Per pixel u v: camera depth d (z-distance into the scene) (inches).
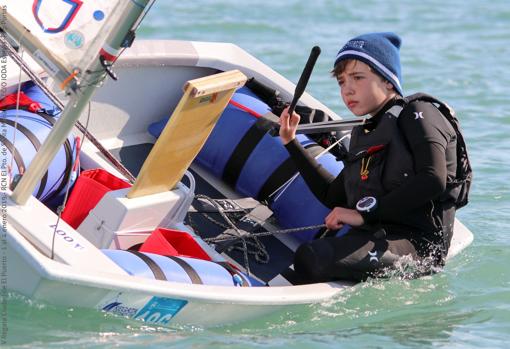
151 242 586.9
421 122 590.9
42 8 514.3
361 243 598.5
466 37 1405.0
